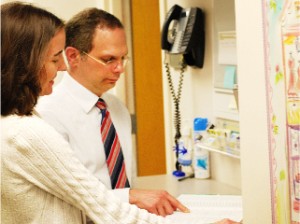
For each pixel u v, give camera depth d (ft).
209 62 6.20
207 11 6.14
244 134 3.13
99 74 4.91
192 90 6.65
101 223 3.36
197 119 6.31
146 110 8.57
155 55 8.46
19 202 3.29
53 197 3.39
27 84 3.39
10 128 3.24
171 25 6.55
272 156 2.88
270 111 2.86
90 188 3.34
